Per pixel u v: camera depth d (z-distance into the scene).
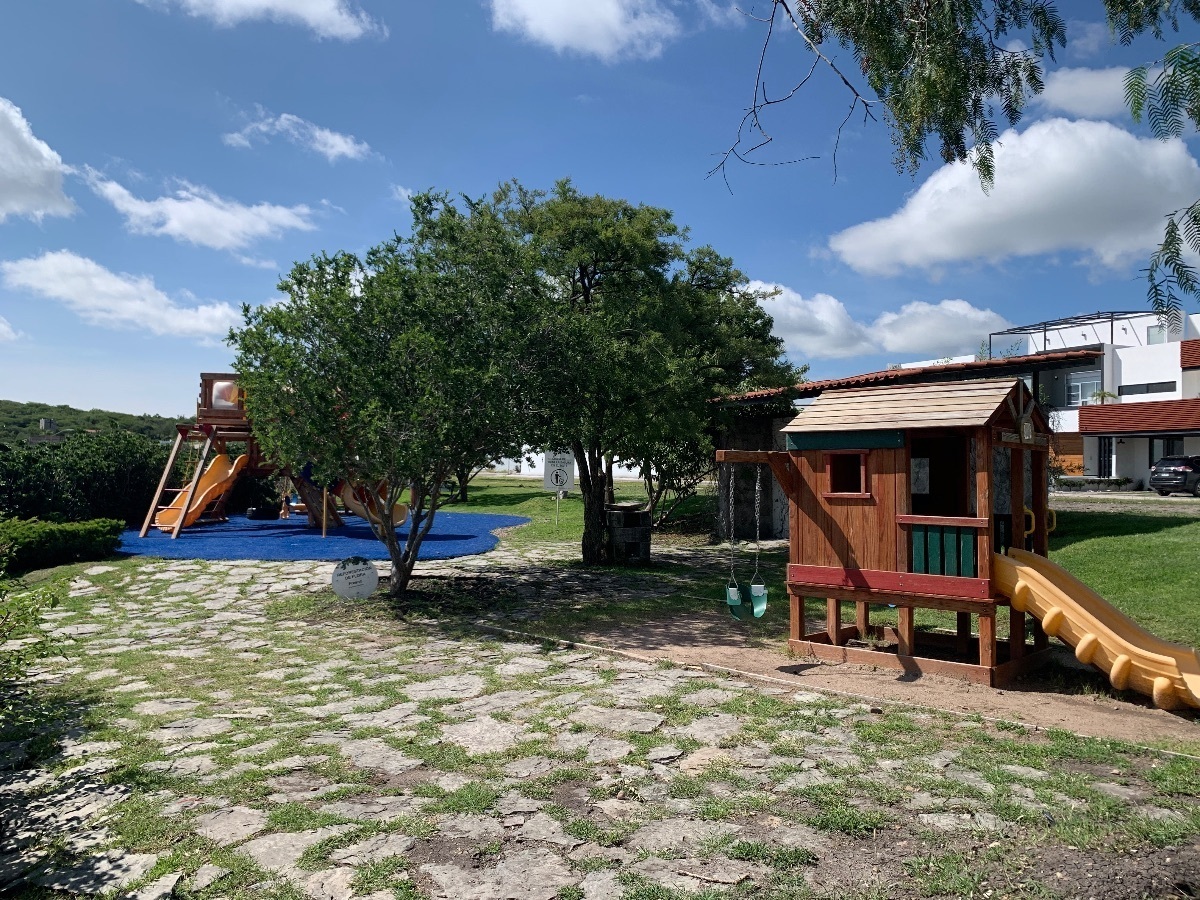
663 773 4.71
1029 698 6.34
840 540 7.67
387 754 5.14
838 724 5.59
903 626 7.39
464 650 8.43
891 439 7.31
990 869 3.47
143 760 5.06
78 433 22.11
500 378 10.20
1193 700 5.77
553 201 14.46
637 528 15.34
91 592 11.99
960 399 7.17
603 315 12.66
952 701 6.23
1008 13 4.25
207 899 3.35
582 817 4.11
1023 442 7.41
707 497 25.30
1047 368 13.48
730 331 18.58
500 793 4.45
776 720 5.70
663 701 6.25
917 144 4.22
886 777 4.55
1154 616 8.77
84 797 4.48
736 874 3.48
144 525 18.67
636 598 11.63
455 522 24.73
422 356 10.05
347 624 9.90
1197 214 3.04
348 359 10.09
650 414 13.44
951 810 4.08
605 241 13.81
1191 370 32.25
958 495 8.12
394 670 7.56
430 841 3.85
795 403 18.77
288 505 24.98
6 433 39.50
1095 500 22.72
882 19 4.13
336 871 3.57
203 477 20.59
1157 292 3.16
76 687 6.95
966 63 4.05
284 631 9.50
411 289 10.31
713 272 17.27
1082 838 3.70
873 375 15.17
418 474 10.39
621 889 3.37
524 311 10.77
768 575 14.00
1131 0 3.78
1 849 3.87
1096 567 11.02
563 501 29.97
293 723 5.85
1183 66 3.00
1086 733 5.36
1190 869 3.43
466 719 5.90
